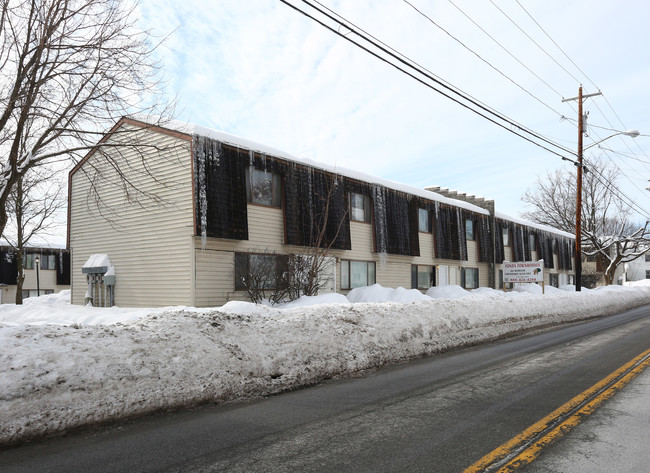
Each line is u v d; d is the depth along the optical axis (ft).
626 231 153.89
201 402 18.02
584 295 67.15
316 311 28.99
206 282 46.60
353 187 63.10
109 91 30.09
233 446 13.67
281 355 22.71
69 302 64.44
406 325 32.04
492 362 27.35
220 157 47.50
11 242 77.05
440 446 13.60
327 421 16.08
